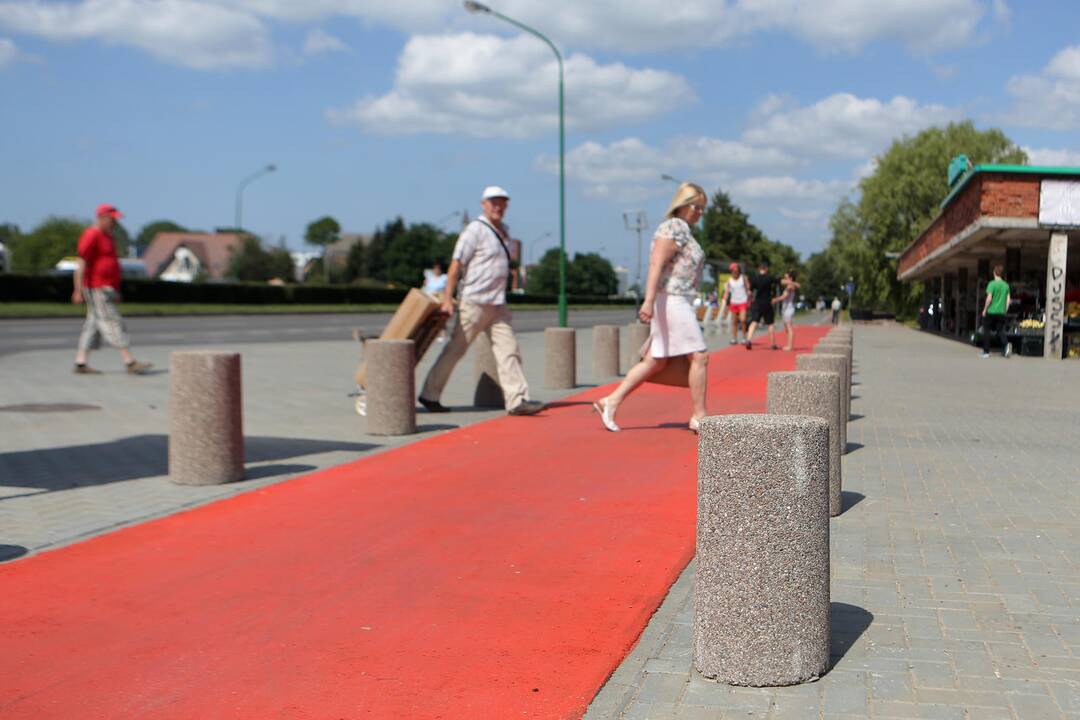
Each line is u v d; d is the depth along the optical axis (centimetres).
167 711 337
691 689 356
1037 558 530
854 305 6788
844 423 874
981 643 401
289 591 462
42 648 393
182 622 421
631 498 654
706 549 365
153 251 14762
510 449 850
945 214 2936
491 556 518
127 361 1562
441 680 362
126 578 481
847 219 6375
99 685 358
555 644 397
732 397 1270
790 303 2397
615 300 11794
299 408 1153
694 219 915
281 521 593
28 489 687
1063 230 2172
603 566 502
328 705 341
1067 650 393
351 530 572
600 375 1639
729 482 358
